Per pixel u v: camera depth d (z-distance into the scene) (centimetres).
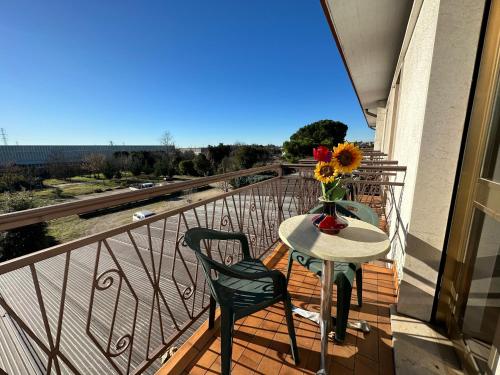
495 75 101
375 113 935
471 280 113
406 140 230
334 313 156
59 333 82
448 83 120
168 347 134
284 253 245
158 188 122
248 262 153
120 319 488
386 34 287
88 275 708
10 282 677
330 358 126
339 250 97
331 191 110
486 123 105
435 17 127
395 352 126
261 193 245
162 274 654
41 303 75
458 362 120
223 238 144
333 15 243
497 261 93
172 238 884
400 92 328
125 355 386
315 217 123
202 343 139
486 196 102
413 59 216
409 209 157
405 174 203
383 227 340
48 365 80
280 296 119
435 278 138
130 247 866
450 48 118
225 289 110
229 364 107
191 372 122
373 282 193
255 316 159
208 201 163
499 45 99
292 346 123
